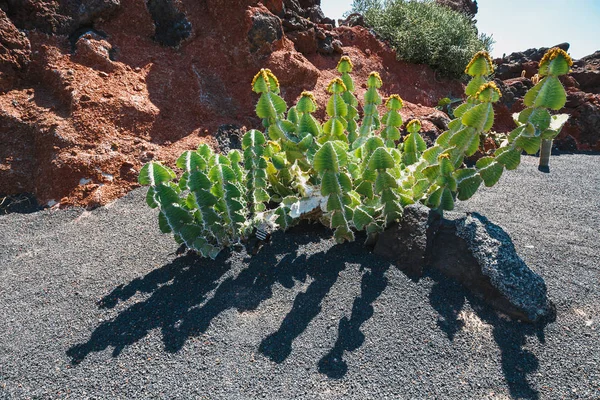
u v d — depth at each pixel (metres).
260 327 2.61
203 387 2.22
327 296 2.83
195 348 2.46
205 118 5.43
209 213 3.01
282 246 3.38
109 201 4.24
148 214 4.02
